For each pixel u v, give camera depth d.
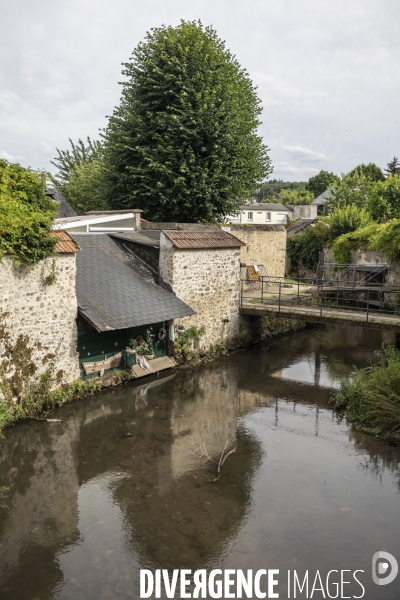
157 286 15.05
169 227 18.36
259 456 9.23
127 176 20.80
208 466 8.78
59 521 7.03
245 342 18.12
